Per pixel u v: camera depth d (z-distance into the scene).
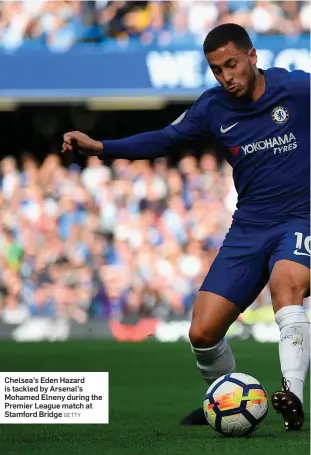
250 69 14.34
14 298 44.03
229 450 11.60
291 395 13.23
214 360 15.25
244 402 13.11
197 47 42.09
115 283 44.06
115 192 47.72
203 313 14.95
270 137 14.79
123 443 12.80
